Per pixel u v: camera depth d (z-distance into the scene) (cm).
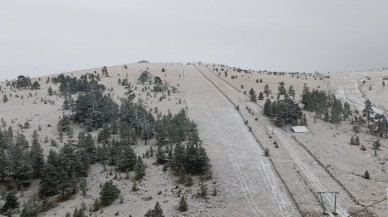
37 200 7369
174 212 6569
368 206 6762
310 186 7519
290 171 8150
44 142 9550
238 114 12094
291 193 7188
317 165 8588
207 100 13850
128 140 9394
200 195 7131
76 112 10988
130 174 8000
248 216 6462
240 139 9962
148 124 9888
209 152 9006
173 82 16762
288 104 11525
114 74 17662
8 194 7112
